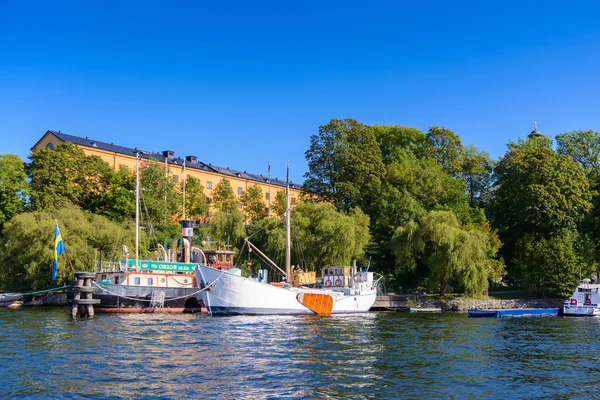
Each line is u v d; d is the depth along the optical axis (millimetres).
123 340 34719
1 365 26781
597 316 58188
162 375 24969
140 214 91312
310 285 62219
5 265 69500
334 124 93750
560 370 27406
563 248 74875
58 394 21672
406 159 98938
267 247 76125
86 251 68750
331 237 75312
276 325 43938
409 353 31781
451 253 68062
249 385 23469
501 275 85312
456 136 104812
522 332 42719
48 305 68500
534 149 96312
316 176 93938
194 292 56000
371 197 90000
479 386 23984
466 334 40875
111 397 21359
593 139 102250
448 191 91188
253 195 119375
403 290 78500
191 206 110438
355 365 28000
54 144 111438
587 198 84812
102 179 97438
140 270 55375
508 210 89000
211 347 32469
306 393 22391
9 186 87438
